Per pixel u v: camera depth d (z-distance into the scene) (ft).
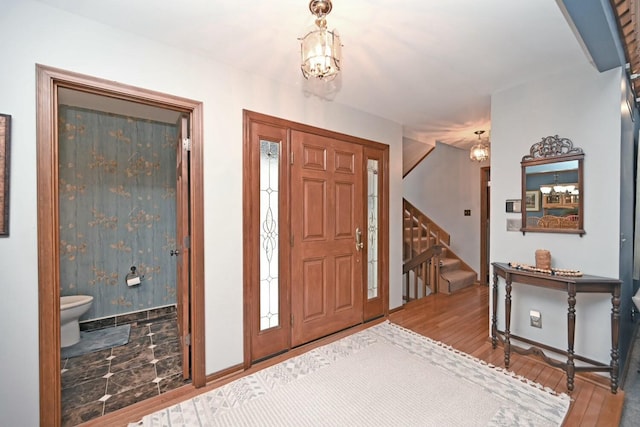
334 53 4.38
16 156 4.60
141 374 6.91
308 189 8.54
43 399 4.81
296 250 8.28
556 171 7.20
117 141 10.32
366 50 6.19
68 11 4.99
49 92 4.86
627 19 5.18
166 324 10.25
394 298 11.25
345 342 8.55
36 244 4.76
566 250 7.06
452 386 6.32
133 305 10.60
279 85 7.80
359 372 6.89
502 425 5.13
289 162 8.08
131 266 10.57
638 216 8.38
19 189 4.63
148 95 5.79
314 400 5.86
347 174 9.54
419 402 5.78
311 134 8.57
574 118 6.93
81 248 9.67
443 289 14.25
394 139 11.11
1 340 4.53
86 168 9.76
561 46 6.00
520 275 6.96
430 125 11.57
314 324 8.68
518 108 7.90
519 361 7.42
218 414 5.47
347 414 5.44
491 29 5.45
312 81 7.74
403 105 9.47
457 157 17.07
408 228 15.60
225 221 6.79
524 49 6.15
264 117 7.49
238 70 7.02
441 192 17.17
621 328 6.63
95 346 8.41
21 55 4.64
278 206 7.92
